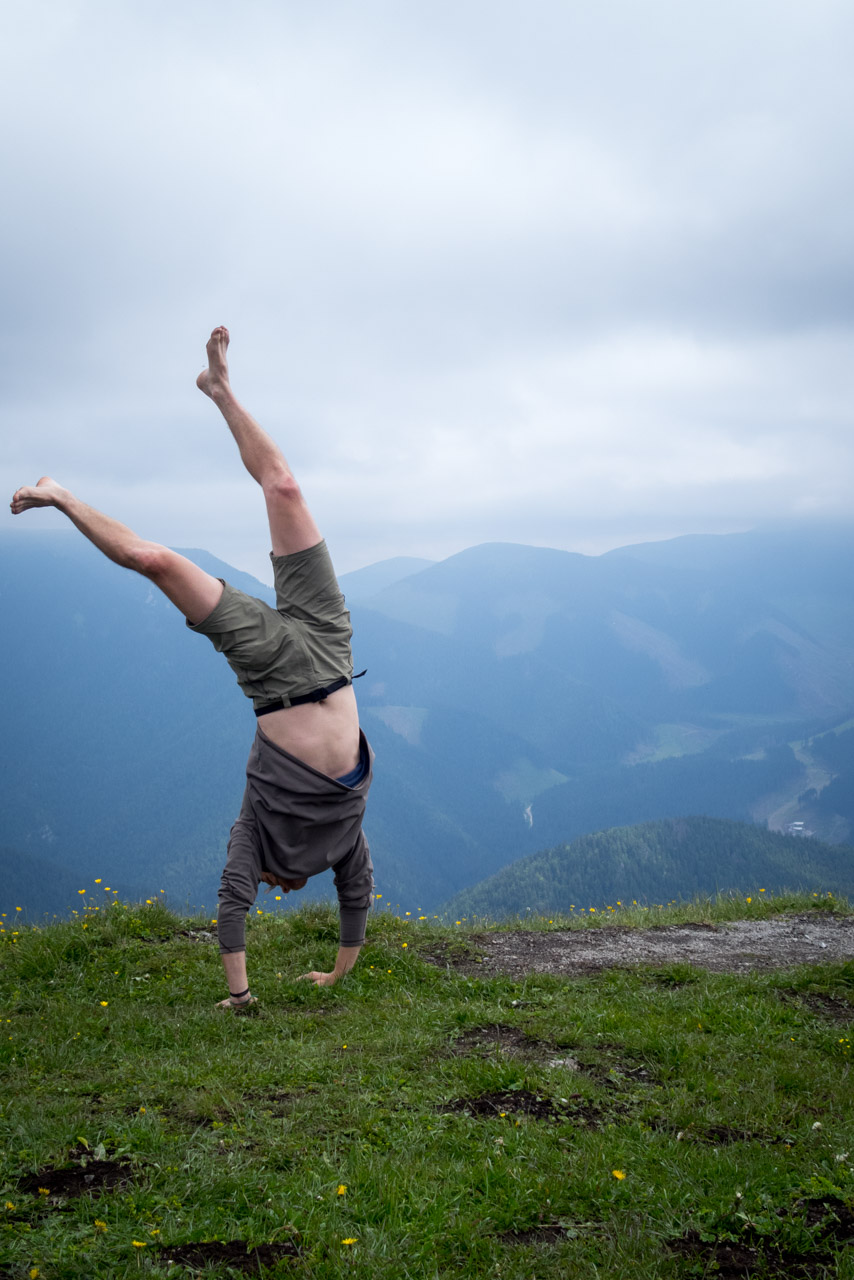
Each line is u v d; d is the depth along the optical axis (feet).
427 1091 15.57
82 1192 11.46
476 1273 10.27
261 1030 19.71
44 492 16.17
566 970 26.91
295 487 18.26
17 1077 16.33
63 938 26.27
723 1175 12.62
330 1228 10.79
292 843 20.01
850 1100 16.03
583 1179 12.35
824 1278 10.32
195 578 17.52
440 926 32.53
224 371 18.29
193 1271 9.83
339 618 19.17
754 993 24.16
